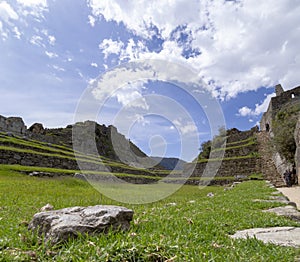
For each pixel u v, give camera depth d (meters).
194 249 2.63
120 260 2.19
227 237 3.40
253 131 36.28
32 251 2.31
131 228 3.13
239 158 27.39
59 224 2.66
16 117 30.02
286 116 27.34
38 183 11.77
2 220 3.92
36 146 24.33
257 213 5.46
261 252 2.80
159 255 2.29
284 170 20.67
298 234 3.73
